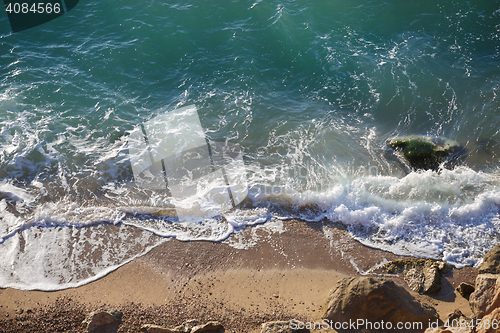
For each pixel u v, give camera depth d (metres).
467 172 9.73
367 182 9.62
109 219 8.83
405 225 8.63
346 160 10.39
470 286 6.90
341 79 12.86
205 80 12.88
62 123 11.34
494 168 9.98
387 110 11.88
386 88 12.52
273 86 12.77
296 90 12.65
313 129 11.35
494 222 8.56
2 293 7.14
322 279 7.48
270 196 9.38
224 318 6.59
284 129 11.37
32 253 8.02
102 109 11.83
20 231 8.50
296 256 8.02
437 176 9.69
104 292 7.20
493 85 12.47
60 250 8.11
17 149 10.52
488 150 10.50
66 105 11.88
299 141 10.98
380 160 10.38
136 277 7.54
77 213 8.96
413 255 7.99
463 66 13.20
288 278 7.52
